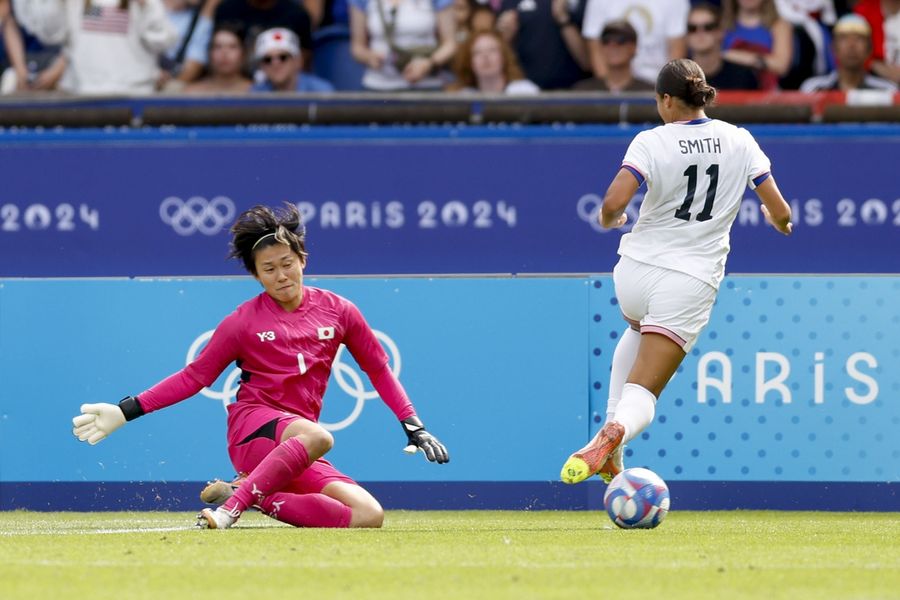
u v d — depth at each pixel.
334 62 39.22
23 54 39.34
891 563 12.40
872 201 33.84
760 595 9.89
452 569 11.52
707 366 22.47
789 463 22.45
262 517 20.59
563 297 22.55
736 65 38.19
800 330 22.50
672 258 16.36
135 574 11.12
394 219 34.44
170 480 22.28
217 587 10.27
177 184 34.56
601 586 10.36
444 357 22.59
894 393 22.45
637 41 38.12
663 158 16.27
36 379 22.56
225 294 22.53
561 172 34.12
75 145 34.50
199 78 39.19
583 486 22.48
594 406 22.50
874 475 22.42
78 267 34.72
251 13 38.97
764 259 33.84
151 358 22.52
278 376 17.17
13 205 34.66
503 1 38.53
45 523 19.14
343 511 17.16
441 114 36.88
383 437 22.41
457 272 34.50
